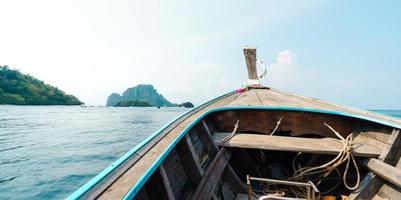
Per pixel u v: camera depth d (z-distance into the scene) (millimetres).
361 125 3844
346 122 4023
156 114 71250
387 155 3023
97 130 26984
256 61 9719
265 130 4398
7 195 7965
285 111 4305
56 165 11688
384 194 2836
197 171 2838
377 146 3346
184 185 2725
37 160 12711
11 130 25906
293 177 3910
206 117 4320
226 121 4570
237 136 3975
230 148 3947
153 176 2076
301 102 5582
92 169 11055
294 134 4238
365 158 3236
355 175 3777
